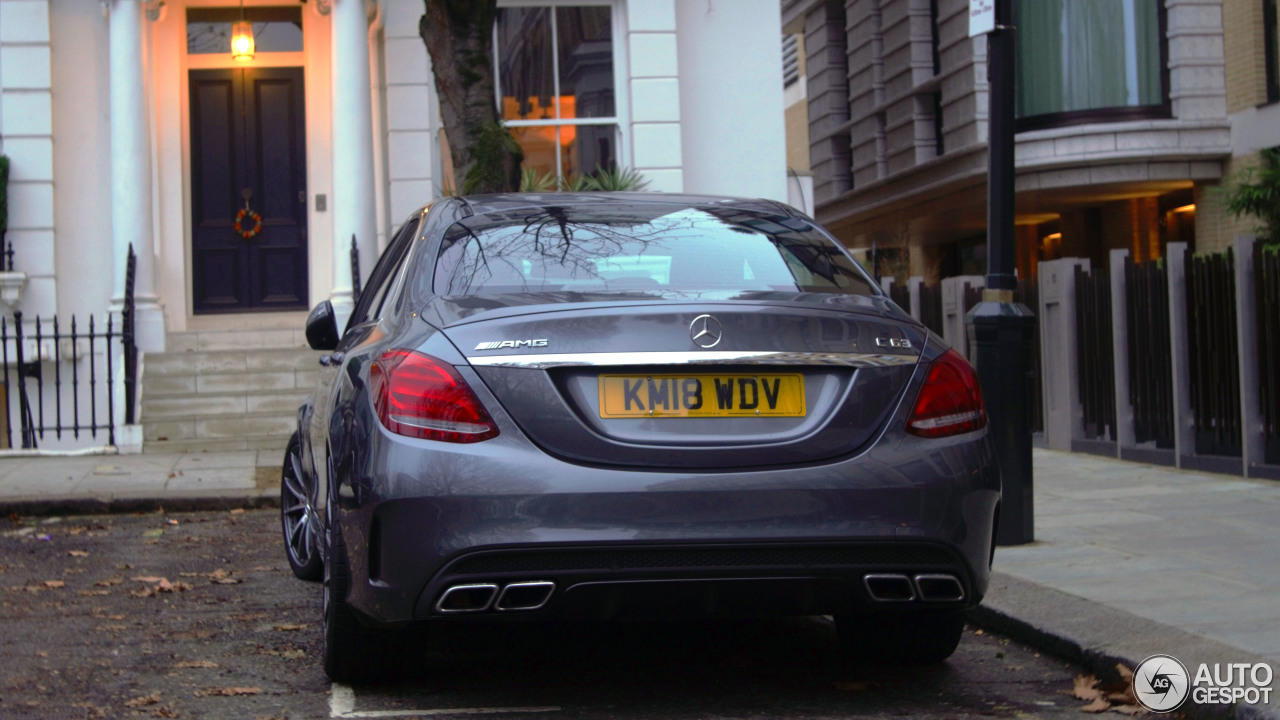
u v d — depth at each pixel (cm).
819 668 432
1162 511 714
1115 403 968
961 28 1816
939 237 2322
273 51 1343
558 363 336
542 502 327
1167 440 916
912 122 1994
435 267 400
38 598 568
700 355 340
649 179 1325
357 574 356
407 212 1280
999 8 624
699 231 422
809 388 347
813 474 337
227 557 679
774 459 338
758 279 397
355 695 399
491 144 969
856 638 432
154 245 1262
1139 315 942
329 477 397
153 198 1288
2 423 1227
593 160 1345
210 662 446
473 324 347
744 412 341
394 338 365
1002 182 622
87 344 1243
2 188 1228
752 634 485
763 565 334
